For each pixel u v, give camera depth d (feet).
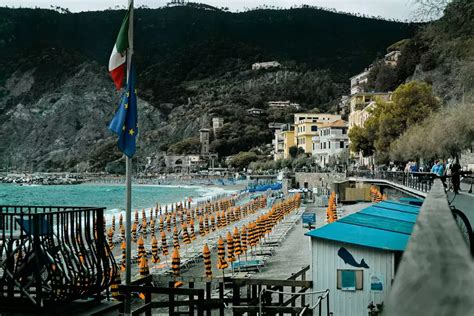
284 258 125.59
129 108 46.24
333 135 438.40
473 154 189.78
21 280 34.06
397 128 246.27
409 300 4.14
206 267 98.94
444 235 5.65
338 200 254.06
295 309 45.21
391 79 453.17
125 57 48.29
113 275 39.65
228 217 208.95
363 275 49.44
